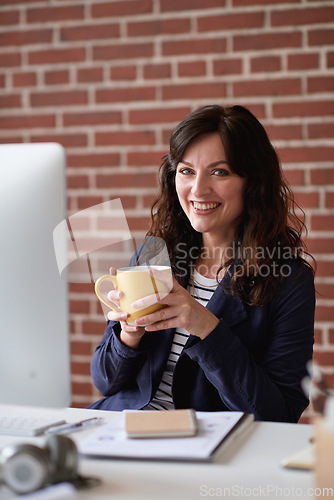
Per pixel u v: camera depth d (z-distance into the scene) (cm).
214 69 255
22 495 84
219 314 149
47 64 271
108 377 149
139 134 264
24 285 99
